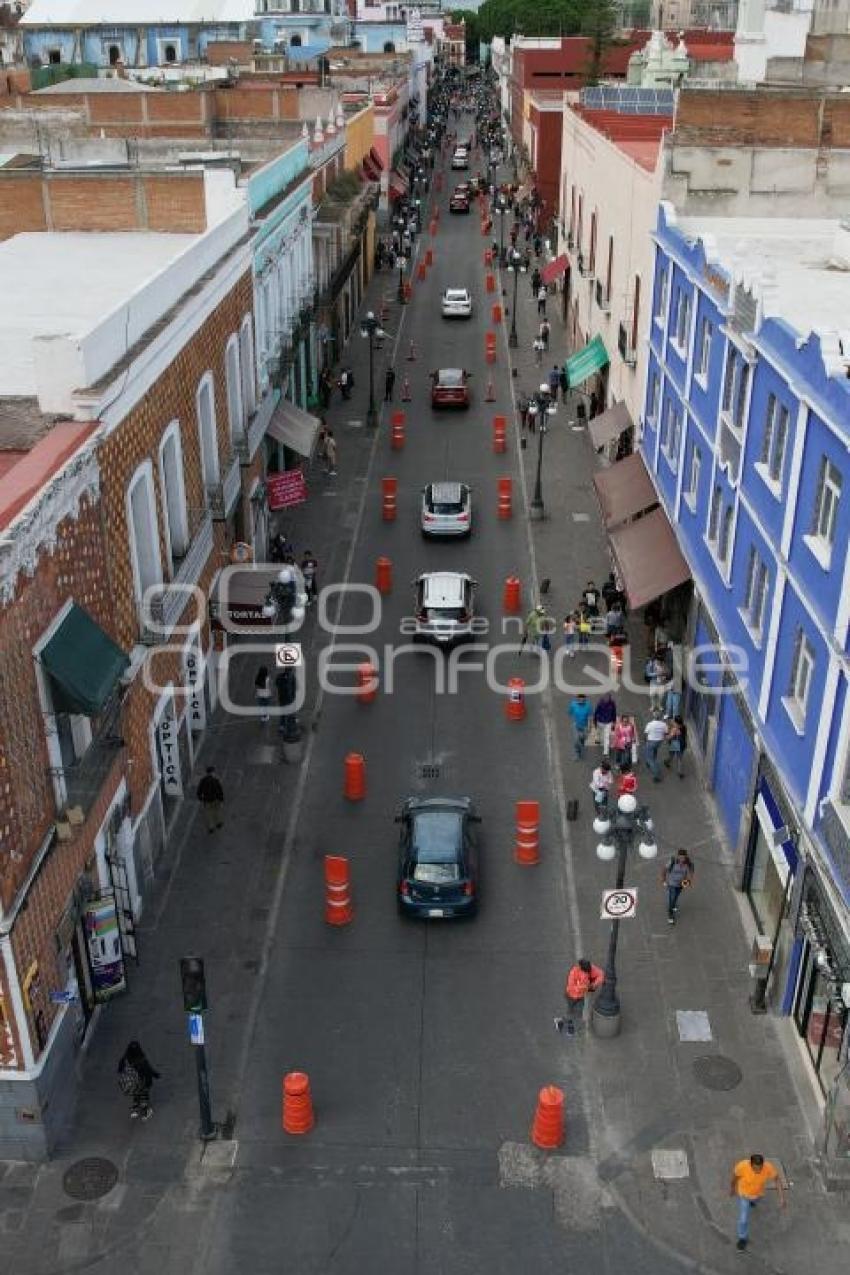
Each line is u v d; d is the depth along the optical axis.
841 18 46.31
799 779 17.52
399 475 41.09
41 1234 14.91
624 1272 14.42
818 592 16.75
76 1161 15.90
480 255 74.69
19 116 45.72
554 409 43.19
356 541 36.06
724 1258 14.61
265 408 32.78
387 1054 17.70
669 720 25.12
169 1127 16.42
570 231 55.38
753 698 20.34
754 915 20.55
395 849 22.39
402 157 91.69
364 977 19.23
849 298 22.83
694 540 25.75
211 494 25.62
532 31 135.25
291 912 20.70
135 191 31.23
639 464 33.06
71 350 16.94
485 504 38.75
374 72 90.56
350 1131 16.38
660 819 23.12
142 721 20.39
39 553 14.98
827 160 31.53
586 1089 17.08
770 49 51.31
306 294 41.88
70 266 27.53
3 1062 15.20
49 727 15.48
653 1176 15.71
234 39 100.25
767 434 20.00
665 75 56.28
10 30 96.50
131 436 19.22
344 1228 15.00
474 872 20.80
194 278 24.50
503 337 57.47
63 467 15.67
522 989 18.97
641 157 36.25
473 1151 16.06
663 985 19.03
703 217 31.95
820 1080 16.98
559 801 23.83
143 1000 18.73
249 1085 17.14
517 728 26.41
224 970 19.36
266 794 24.00
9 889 14.17
